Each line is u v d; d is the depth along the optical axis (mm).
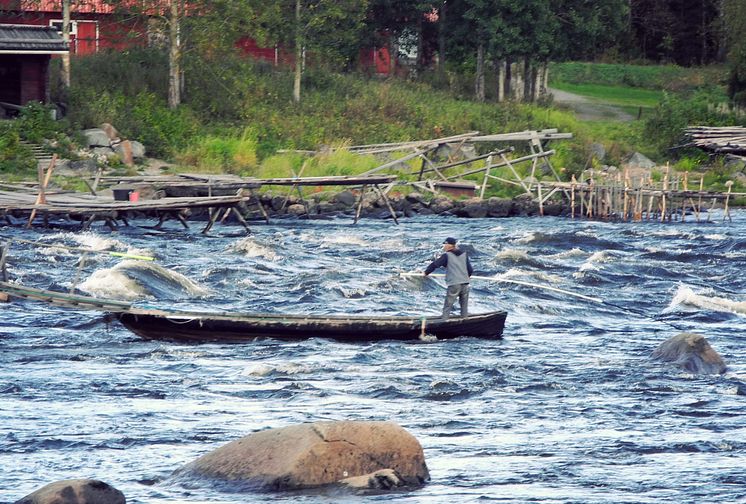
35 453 45969
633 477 43281
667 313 88625
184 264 106812
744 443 48844
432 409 55375
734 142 143750
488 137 179125
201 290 92438
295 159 180625
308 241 129750
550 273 106750
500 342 75312
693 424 52594
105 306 70938
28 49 178625
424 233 141875
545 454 46688
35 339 72625
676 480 42938
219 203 135125
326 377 62844
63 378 61094
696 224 159750
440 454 46500
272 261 111375
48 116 176125
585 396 58844
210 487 40250
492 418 53406
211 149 180625
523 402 57156
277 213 160375
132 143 177750
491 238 134750
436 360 68312
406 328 74312
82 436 48656
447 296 76188
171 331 72125
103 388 58781
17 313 81000
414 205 168625
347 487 39500
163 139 183500
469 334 75938
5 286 69250
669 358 67750
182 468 42156
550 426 51875
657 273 108938
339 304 88625
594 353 71750
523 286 97312
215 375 62875
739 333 81062
